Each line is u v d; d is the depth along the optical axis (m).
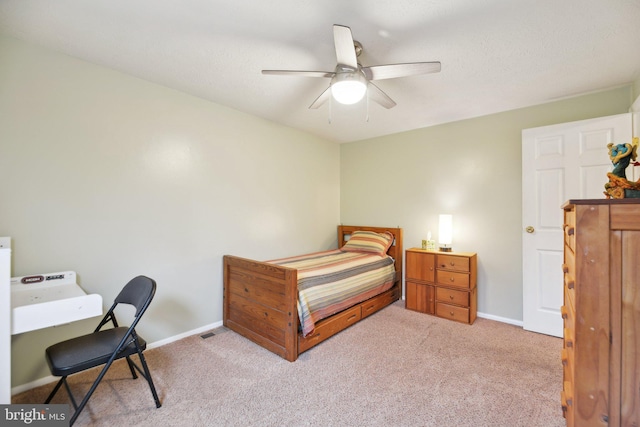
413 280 3.42
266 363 2.23
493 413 1.68
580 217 0.98
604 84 2.45
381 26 1.68
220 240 2.97
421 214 3.72
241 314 2.75
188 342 2.59
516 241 3.04
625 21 1.63
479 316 3.25
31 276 1.86
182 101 2.65
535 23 1.65
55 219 1.99
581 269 0.98
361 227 4.25
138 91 2.37
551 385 1.95
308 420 1.62
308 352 2.40
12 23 1.68
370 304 3.25
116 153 2.27
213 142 2.88
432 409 1.71
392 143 3.99
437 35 1.77
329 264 3.06
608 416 0.94
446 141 3.50
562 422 1.60
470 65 2.13
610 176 1.26
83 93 2.10
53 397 1.81
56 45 1.92
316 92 2.63
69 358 1.53
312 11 1.56
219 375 2.07
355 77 1.71
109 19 1.65
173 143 2.59
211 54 2.02
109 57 2.06
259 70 2.24
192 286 2.75
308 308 2.38
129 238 2.34
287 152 3.68
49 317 1.45
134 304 1.83
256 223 3.31
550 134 2.72
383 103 2.28
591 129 2.51
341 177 4.56
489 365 2.20
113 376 2.06
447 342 2.59
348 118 3.36
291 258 3.42
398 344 2.55
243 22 1.66
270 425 1.59
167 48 1.95
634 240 0.92
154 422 1.61
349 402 1.78
